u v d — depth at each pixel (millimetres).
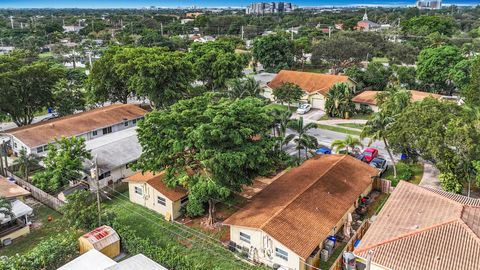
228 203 31094
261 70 104562
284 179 34031
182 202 33188
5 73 49875
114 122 53625
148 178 34375
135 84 55094
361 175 34875
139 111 58250
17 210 30906
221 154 27609
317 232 26625
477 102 48219
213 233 30641
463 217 23625
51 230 31797
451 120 31859
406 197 28062
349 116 61906
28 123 57188
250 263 27266
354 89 72938
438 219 24047
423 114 33250
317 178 32562
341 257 25750
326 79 71438
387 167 42531
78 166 36438
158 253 26297
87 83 61562
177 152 28859
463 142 30516
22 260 25000
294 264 24969
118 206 34938
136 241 27719
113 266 24000
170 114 29938
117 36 154125
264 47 99688
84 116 53094
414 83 76375
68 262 26109
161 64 55281
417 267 20906
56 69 56844
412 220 24688
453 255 21125
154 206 33844
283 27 184625
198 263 26172
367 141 50844
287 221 26891
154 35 134625
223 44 84188
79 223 29688
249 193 36562
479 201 27172
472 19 183000
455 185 32438
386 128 38625
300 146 41812
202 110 31125
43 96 55125
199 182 28703
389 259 21688
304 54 118000
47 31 171500
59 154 37500
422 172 41062
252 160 28641
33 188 37062
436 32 116062
